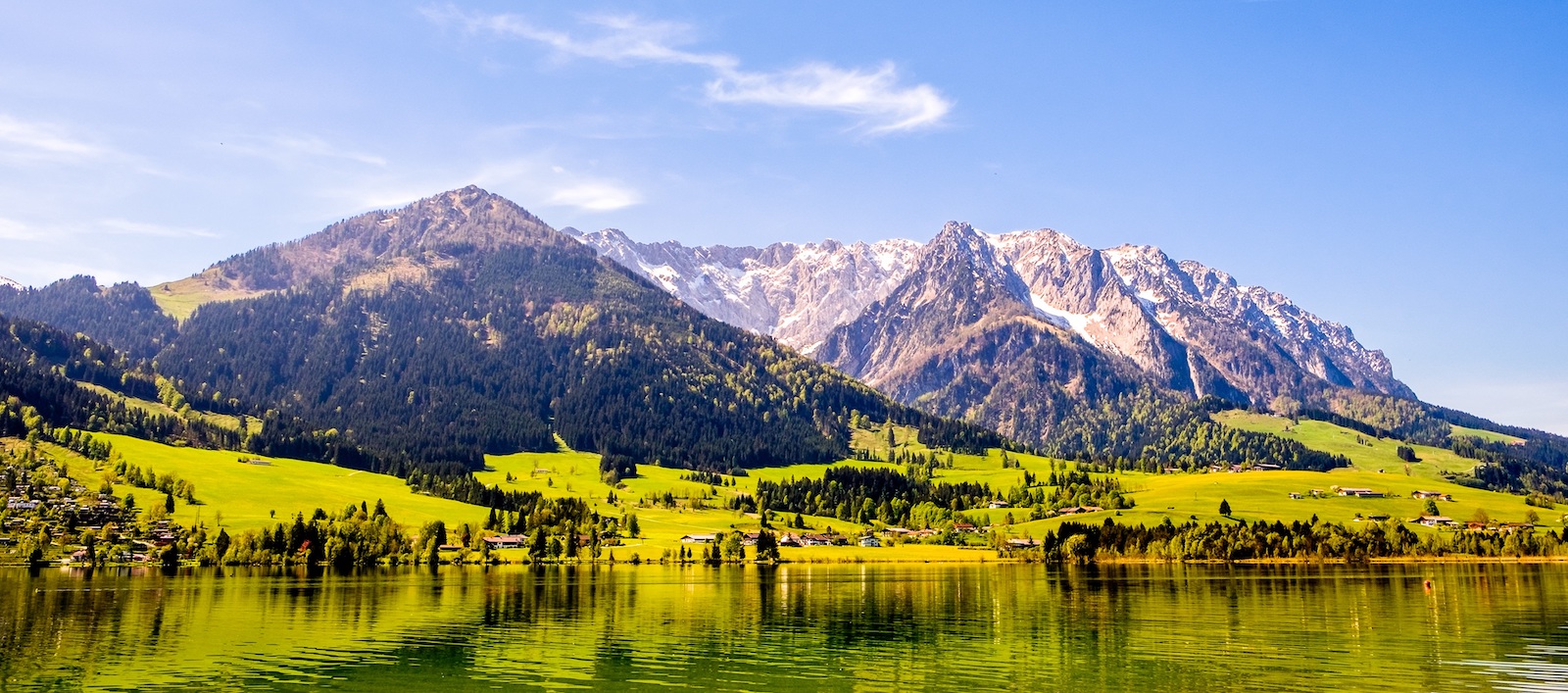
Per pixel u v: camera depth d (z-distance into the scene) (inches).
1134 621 5841.5
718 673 4458.7
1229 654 4751.5
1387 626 5541.3
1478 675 4222.4
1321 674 4261.8
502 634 5531.5
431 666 4638.3
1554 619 5807.1
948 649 4990.2
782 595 7618.1
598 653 4953.3
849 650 5000.0
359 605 6815.9
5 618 6028.5
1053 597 7293.3
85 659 4766.2
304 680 4335.6
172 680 4325.8
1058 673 4367.6
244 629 5649.6
